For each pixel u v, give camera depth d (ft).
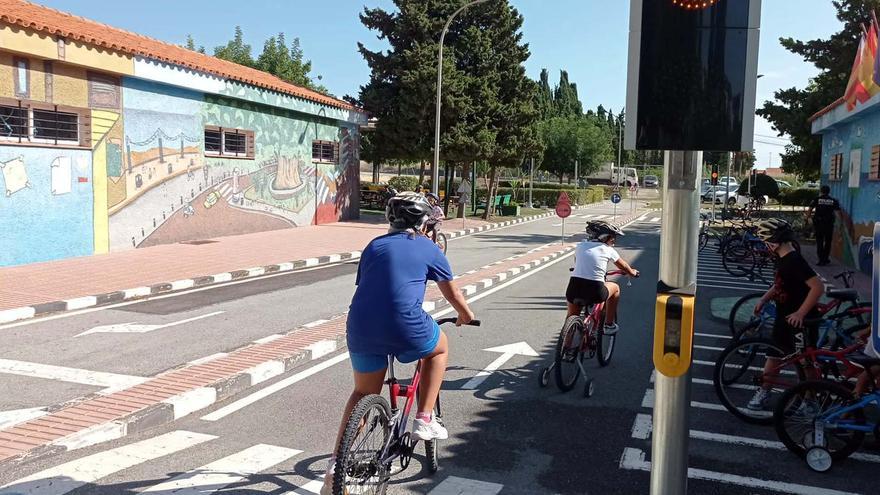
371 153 108.68
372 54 97.66
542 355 26.27
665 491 10.65
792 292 19.12
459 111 93.50
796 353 19.10
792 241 19.34
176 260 48.62
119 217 52.16
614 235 23.16
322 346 25.98
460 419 18.93
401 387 14.03
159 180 56.18
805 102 86.17
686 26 9.66
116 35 55.62
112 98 50.78
